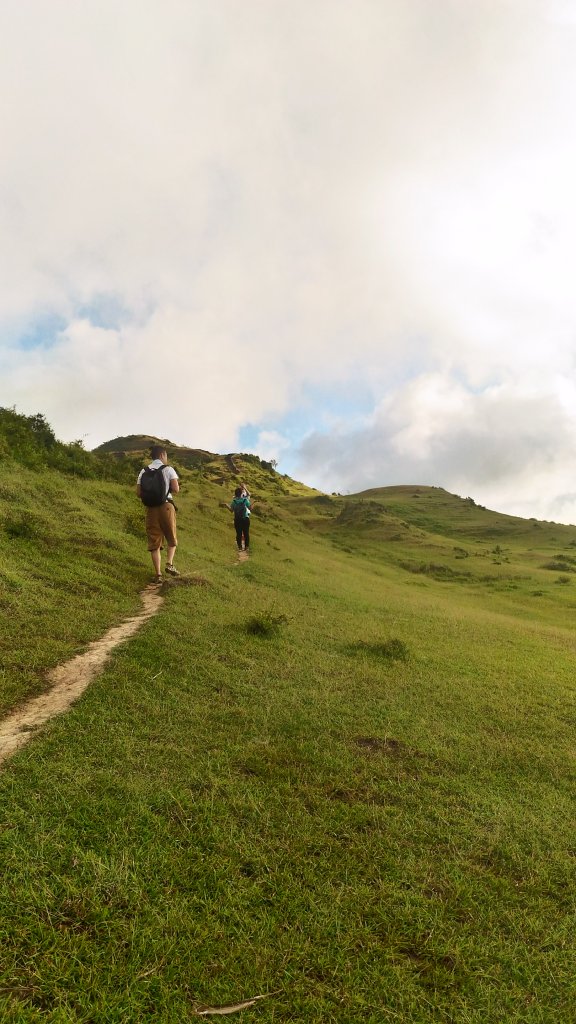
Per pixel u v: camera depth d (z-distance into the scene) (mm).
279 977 1799
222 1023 1630
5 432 17266
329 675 5145
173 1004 1666
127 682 4109
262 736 3553
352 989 1797
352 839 2574
